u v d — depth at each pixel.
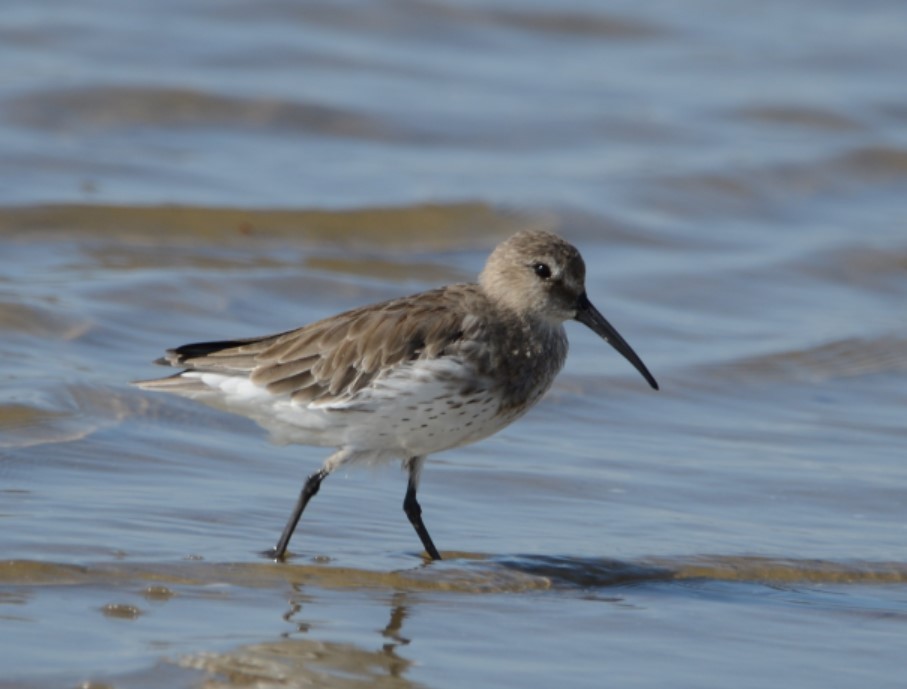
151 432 13.31
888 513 12.60
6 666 8.68
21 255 17.77
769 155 23.70
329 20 27.52
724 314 18.09
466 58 26.91
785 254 20.11
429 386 10.64
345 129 23.31
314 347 10.88
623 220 20.89
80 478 12.19
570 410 14.85
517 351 11.05
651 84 26.62
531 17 28.83
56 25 25.67
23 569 10.16
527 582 10.71
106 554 10.58
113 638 9.23
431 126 23.73
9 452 12.50
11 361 14.52
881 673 9.31
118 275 17.27
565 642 9.65
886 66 28.42
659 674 9.18
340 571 10.70
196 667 8.90
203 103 23.25
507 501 12.54
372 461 11.03
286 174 21.38
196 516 11.62
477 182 21.66
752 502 12.73
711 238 20.75
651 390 15.52
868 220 21.98
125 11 26.73
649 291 18.53
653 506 12.55
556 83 26.17
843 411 15.36
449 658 9.30
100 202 19.28
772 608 10.45
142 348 15.36
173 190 20.27
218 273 17.67
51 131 21.75
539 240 11.34
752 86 26.91
